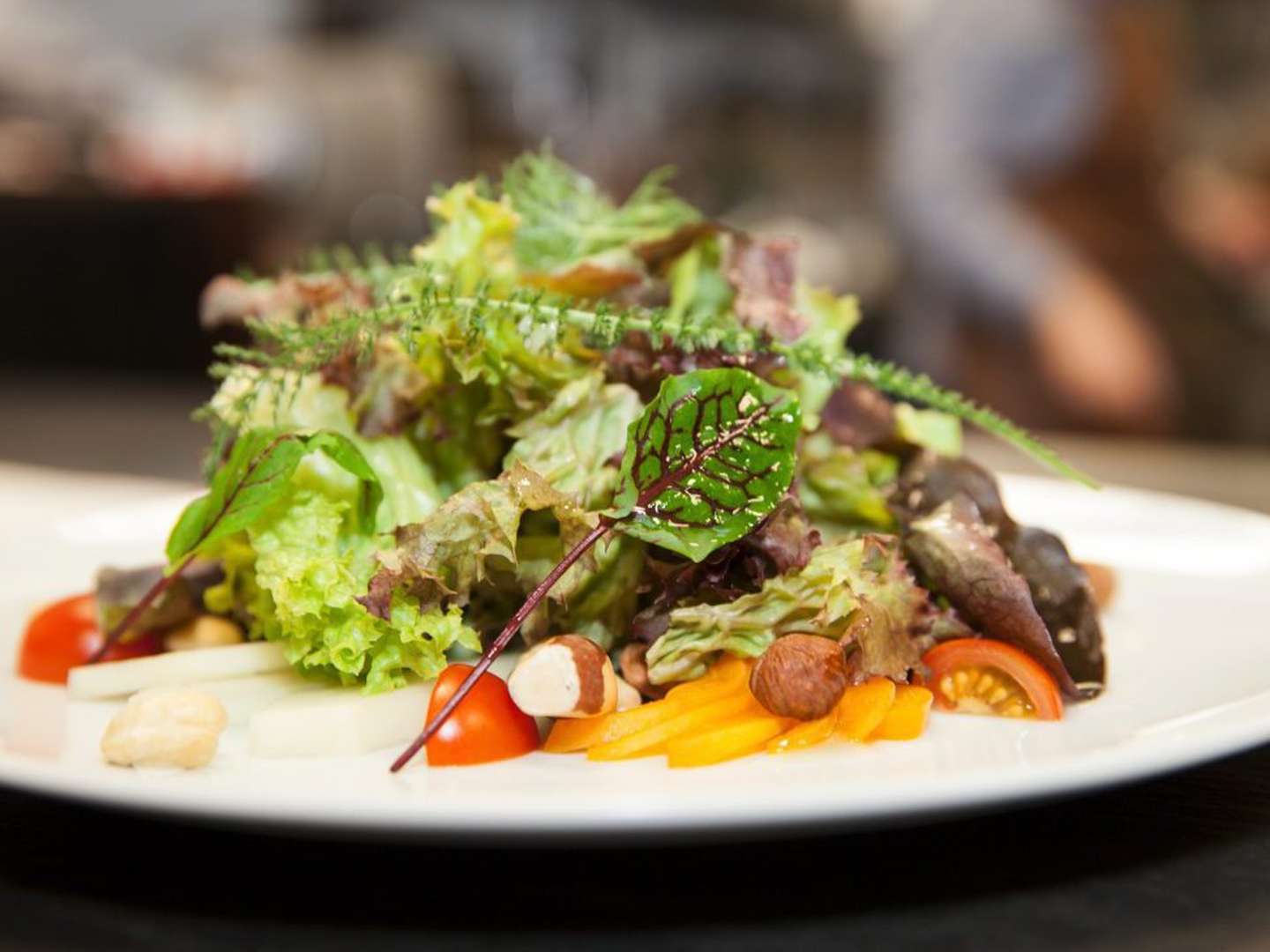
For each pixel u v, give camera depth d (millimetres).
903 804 186
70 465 620
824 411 314
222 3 1275
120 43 1279
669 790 220
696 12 1277
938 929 188
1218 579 343
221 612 311
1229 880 202
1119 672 287
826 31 1309
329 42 1266
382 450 294
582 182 358
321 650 276
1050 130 808
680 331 279
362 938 188
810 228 1164
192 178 1066
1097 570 328
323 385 298
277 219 1120
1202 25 968
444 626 272
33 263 1028
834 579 270
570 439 287
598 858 212
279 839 222
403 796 196
